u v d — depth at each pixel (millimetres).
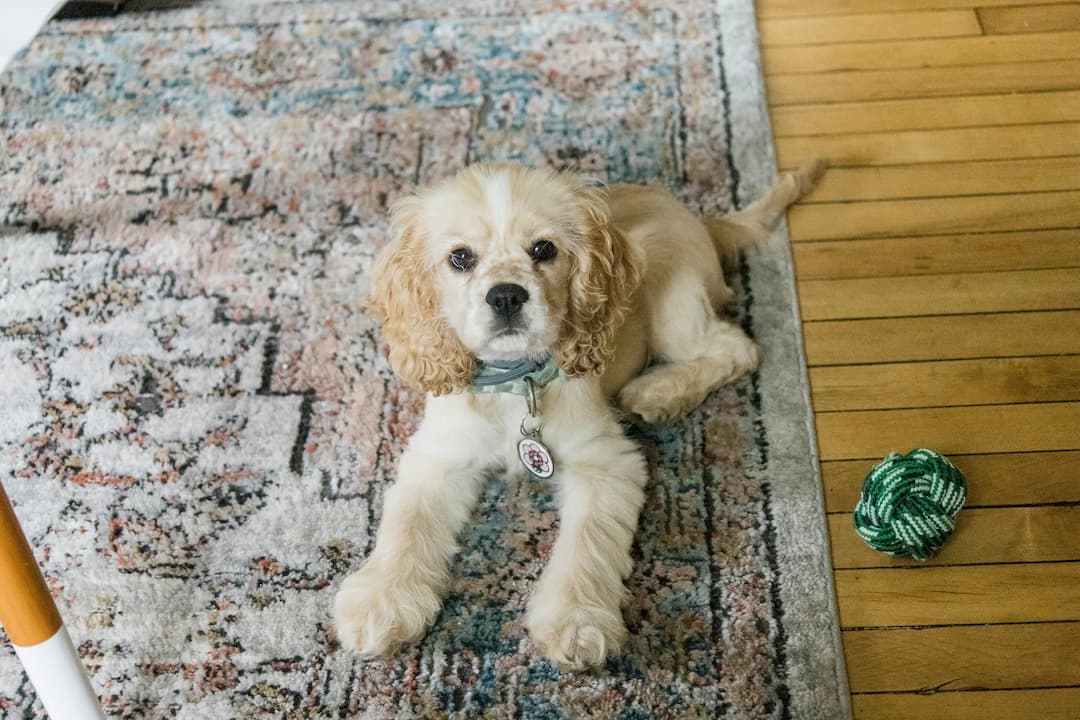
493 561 2123
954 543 2119
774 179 2852
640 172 2887
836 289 2596
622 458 2160
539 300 1861
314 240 2746
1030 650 1969
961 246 2658
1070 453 2250
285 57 3256
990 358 2430
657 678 1940
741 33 3232
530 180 1953
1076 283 2557
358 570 2074
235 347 2527
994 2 3295
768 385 2400
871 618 2029
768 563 2096
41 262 2730
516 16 3348
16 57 3291
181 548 2176
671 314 2336
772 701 1904
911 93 3055
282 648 2014
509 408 2113
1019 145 2881
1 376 2494
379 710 1923
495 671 1963
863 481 2215
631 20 3311
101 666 2002
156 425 2389
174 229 2791
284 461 2312
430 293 1997
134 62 3266
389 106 3086
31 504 2260
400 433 2346
